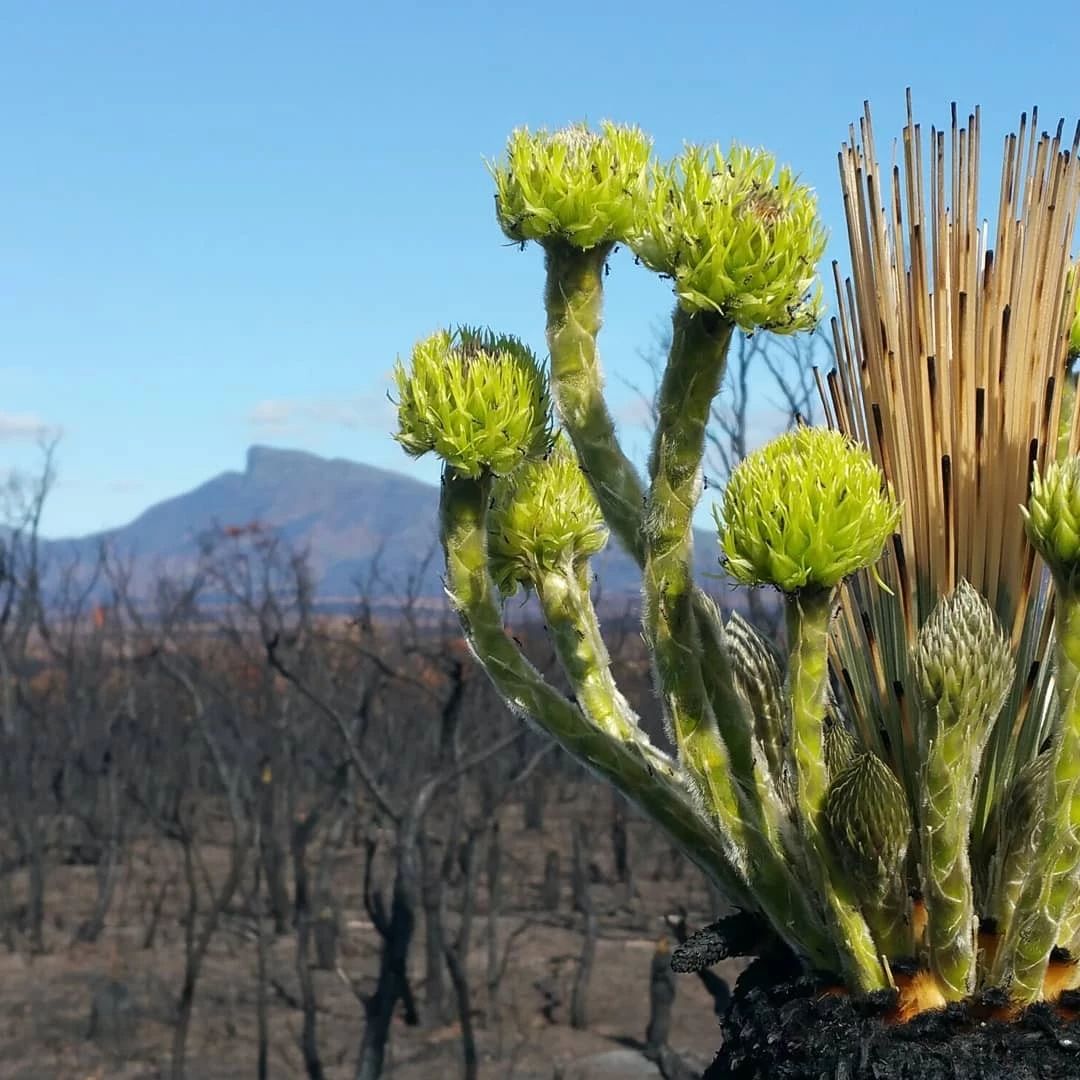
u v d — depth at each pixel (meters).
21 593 13.72
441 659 7.80
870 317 1.20
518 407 1.19
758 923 1.20
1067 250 1.12
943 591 1.12
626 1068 8.91
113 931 12.60
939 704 0.98
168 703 13.44
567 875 14.66
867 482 1.00
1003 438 1.12
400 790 11.80
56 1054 9.11
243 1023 9.92
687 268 1.03
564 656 1.29
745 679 1.24
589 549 1.33
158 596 15.12
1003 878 1.08
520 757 10.53
